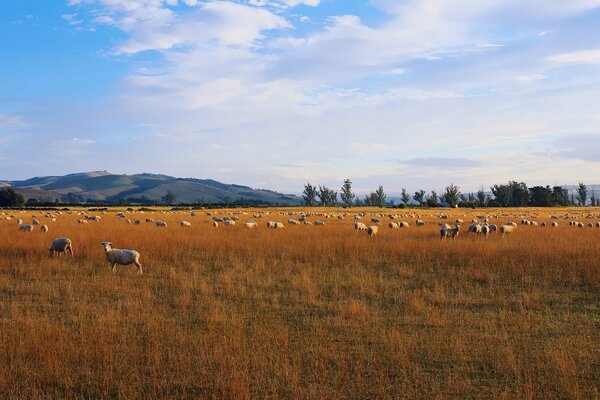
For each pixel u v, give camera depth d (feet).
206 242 75.36
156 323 32.19
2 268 54.03
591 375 24.06
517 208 353.51
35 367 24.49
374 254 65.16
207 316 34.32
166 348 27.53
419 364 25.79
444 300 40.16
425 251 65.46
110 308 36.83
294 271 54.85
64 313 35.68
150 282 48.06
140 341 28.76
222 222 144.87
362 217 191.11
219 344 27.71
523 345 28.68
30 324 30.60
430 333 31.22
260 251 67.31
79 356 25.76
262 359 25.57
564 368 23.71
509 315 35.29
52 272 53.16
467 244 70.59
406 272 53.11
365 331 31.24
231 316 34.78
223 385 21.66
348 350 27.84
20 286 44.96
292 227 119.24
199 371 24.16
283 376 23.50
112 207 339.77
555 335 30.83
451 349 27.84
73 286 45.27
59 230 98.78
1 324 31.78
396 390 22.50
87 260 60.08
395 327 32.48
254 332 30.94
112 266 54.03
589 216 203.92
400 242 73.92
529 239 83.92
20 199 337.52
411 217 193.06
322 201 458.91
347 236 88.58
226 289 44.09
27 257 59.62
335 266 57.98
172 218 172.45
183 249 69.82
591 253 59.57
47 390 22.22
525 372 24.02
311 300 40.14
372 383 23.21
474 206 385.70
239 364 24.97
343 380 23.48
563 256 58.85
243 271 53.88
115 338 29.01
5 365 23.98
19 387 22.34
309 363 25.67
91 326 31.04
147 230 99.71
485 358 26.61
